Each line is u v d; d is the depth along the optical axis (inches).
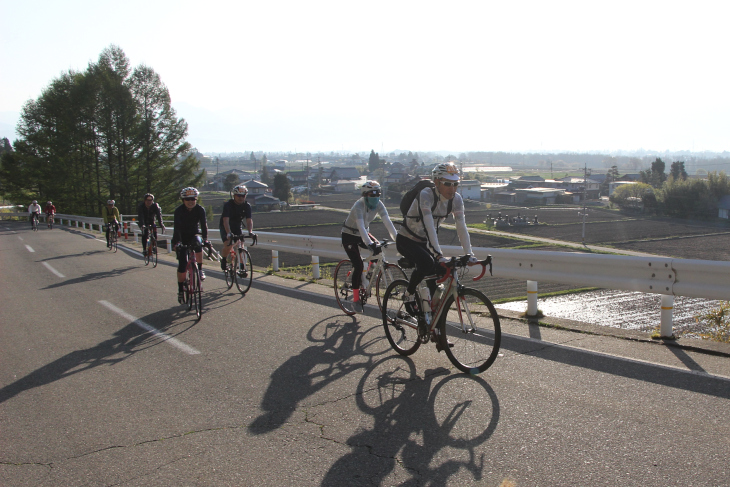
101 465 112.5
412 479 102.8
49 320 254.4
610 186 4744.1
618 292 685.9
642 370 156.7
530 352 178.5
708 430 117.6
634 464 104.5
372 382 157.1
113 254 581.3
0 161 1841.8
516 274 237.9
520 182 4813.0
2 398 153.4
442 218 167.8
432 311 169.6
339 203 3833.7
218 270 414.3
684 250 1598.2
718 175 2662.4
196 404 144.6
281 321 237.1
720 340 224.1
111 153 1625.2
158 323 241.6
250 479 104.9
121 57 1627.7
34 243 741.9
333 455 113.7
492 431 121.3
